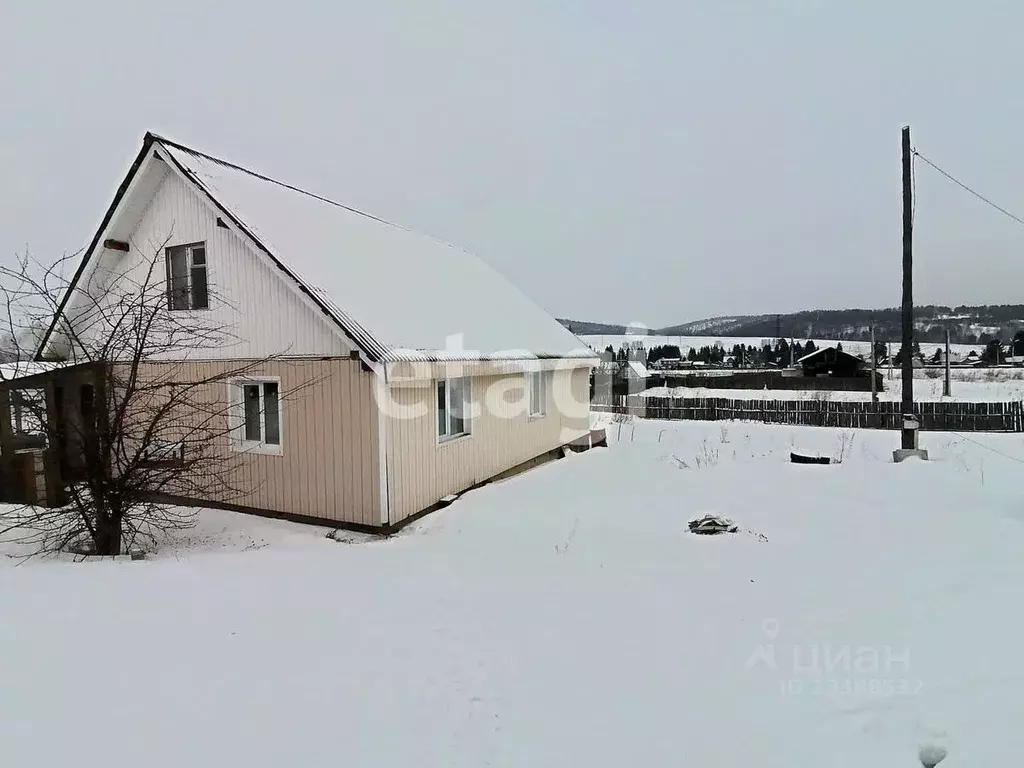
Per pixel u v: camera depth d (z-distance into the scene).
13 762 2.73
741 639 4.41
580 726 3.32
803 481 10.57
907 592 5.27
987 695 3.48
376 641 4.36
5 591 5.00
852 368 39.72
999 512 8.05
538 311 17.00
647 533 7.50
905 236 13.67
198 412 9.30
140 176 9.72
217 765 2.83
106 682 3.51
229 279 9.52
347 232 11.70
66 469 7.48
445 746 3.11
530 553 6.89
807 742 3.16
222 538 8.21
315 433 8.87
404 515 8.80
